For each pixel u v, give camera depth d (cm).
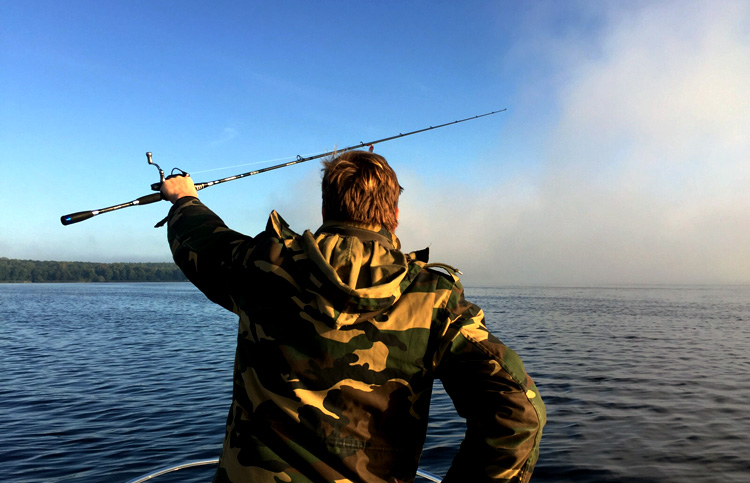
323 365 122
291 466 121
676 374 1241
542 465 616
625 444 691
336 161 143
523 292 10406
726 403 929
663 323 2981
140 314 3781
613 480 570
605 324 2838
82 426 802
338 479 120
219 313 3900
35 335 2300
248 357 132
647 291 12181
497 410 116
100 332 2433
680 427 771
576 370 1296
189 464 287
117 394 1036
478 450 118
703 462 623
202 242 152
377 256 129
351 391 121
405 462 126
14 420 842
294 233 139
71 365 1433
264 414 125
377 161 141
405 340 121
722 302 6281
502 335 2191
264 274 131
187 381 1166
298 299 126
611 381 1144
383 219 139
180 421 820
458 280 131
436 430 734
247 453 125
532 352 1652
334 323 120
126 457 655
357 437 121
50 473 605
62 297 7125
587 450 666
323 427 120
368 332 122
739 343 1955
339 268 125
